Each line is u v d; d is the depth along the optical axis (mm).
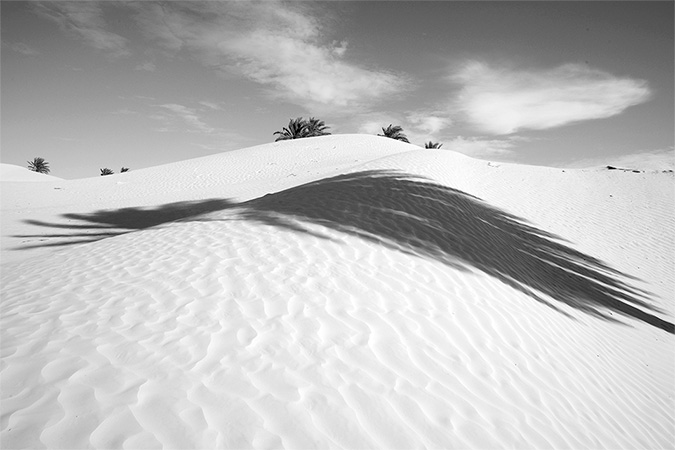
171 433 1900
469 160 20250
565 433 2746
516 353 3572
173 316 3238
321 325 3275
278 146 30750
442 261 5211
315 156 26500
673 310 7422
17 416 1917
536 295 5418
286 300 3645
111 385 2229
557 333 4379
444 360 3115
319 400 2365
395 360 2963
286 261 4602
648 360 4906
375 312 3619
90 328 2990
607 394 3611
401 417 2387
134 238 6250
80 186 21859
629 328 5816
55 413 1954
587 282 7746
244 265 4465
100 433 1843
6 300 3771
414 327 3486
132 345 2729
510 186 16375
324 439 2068
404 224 6484
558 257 9039
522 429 2604
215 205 15570
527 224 11633
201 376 2414
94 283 4125
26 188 20938
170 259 4789
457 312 3926
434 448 2211
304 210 6844
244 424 2051
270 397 2309
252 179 21562
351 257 4867
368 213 6840
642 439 3121
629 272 9430
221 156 28812
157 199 17766
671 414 3760
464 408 2623
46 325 3057
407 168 12750
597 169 19859
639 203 14781
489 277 5184
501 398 2869
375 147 29297
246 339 2930
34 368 2371
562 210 14125
